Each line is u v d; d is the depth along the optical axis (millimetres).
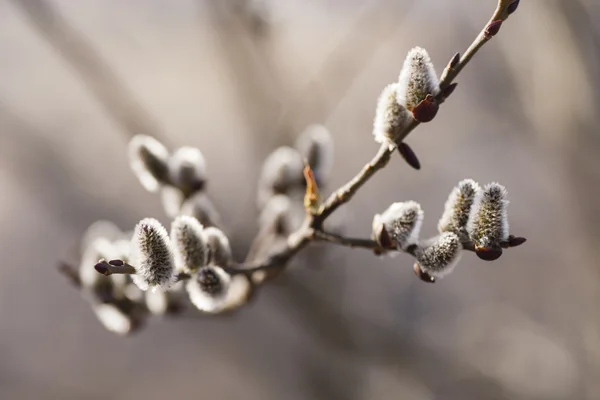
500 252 462
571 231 841
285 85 805
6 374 1615
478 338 1187
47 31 698
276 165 589
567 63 689
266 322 1310
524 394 973
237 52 776
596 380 923
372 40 807
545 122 751
